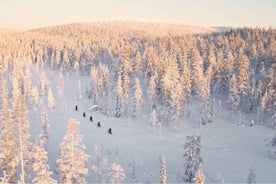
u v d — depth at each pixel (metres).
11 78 120.88
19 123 30.38
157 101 94.25
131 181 46.16
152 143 69.44
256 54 130.12
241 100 93.38
